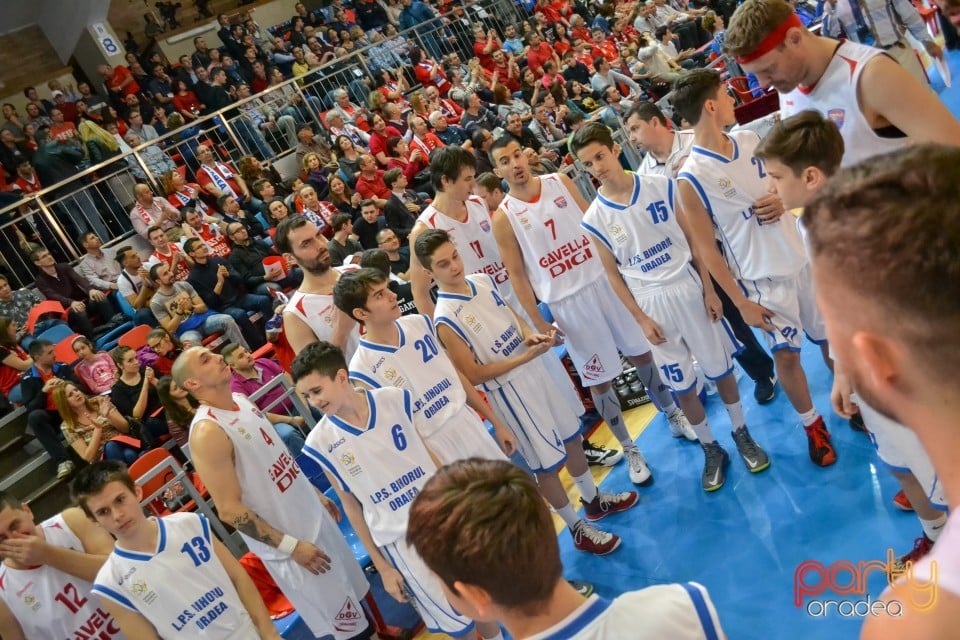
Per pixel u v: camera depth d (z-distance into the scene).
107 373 6.34
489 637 2.98
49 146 9.54
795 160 2.40
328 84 11.63
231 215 8.56
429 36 13.27
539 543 1.33
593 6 15.69
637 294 3.56
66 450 6.03
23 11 13.46
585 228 3.55
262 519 3.13
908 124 2.33
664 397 4.13
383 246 6.53
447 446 3.20
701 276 3.45
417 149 9.69
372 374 3.20
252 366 5.36
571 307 3.85
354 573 3.45
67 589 3.16
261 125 10.66
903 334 0.70
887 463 2.52
